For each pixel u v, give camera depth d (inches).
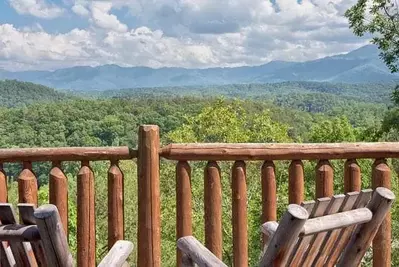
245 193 110.3
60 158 107.8
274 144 109.3
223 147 107.9
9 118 3120.1
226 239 482.6
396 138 698.2
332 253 76.5
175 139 652.1
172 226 477.4
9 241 65.7
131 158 107.1
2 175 108.9
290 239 64.1
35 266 70.6
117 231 108.6
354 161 112.7
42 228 61.7
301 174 111.5
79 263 109.2
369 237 76.6
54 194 108.7
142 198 106.2
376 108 4318.4
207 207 109.6
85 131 3046.3
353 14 634.2
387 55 639.1
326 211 71.7
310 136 1051.9
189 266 84.3
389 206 75.2
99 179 500.1
